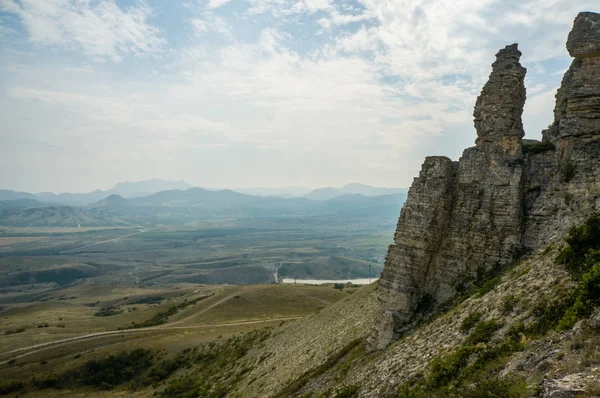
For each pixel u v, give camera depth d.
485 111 30.39
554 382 11.05
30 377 83.31
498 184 29.12
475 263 28.80
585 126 25.25
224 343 85.12
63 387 81.00
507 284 22.59
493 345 18.05
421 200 31.97
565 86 31.27
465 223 29.91
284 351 57.41
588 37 25.12
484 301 22.92
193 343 91.56
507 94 29.70
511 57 30.09
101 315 162.38
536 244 26.48
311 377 36.62
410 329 29.47
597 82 25.27
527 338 16.75
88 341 102.94
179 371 80.19
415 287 30.94
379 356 28.58
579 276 17.61
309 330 59.88
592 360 11.52
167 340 98.19
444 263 30.50
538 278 20.53
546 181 28.03
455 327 22.84
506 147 29.61
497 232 28.23
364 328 39.59
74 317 156.62
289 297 138.00
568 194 24.75
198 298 160.50
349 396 25.45
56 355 94.56
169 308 150.62
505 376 14.22
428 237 30.70
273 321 109.31
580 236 19.19
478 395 13.47
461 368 18.12
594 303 15.09
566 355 12.82
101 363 86.88
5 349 100.06
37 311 176.38
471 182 30.45
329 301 134.25
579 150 25.03
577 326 13.89
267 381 48.06
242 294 142.88
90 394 78.50
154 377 79.69
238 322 113.00
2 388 78.81
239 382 56.62
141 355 90.12
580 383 10.48
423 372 20.58
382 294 32.19
